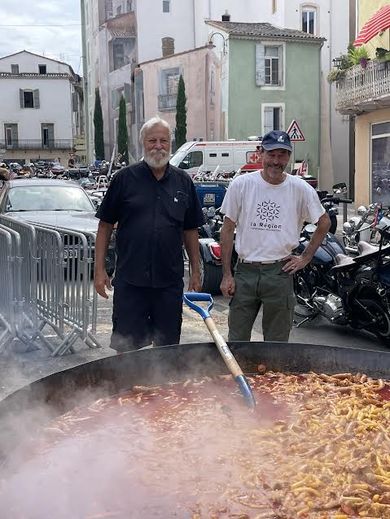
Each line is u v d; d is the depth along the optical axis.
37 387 2.44
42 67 73.88
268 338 4.81
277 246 4.60
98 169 29.91
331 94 30.97
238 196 4.64
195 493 1.92
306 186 4.61
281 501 1.87
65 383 2.62
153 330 4.34
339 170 31.56
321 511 1.84
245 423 2.49
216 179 15.77
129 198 4.18
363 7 21.55
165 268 4.21
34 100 71.50
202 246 9.23
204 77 32.69
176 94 35.06
